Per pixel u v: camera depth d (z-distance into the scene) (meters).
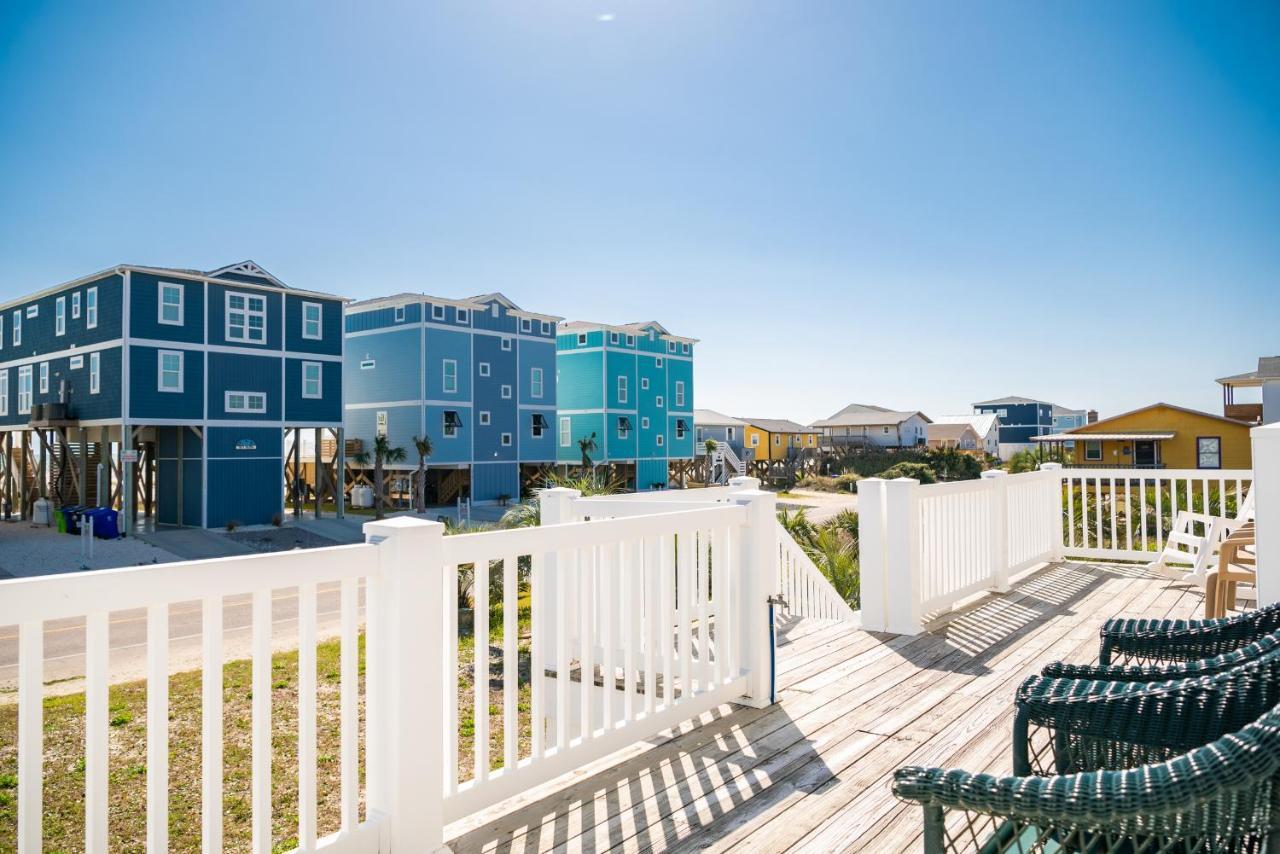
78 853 3.50
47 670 7.85
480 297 31.11
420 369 28.77
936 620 5.39
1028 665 4.29
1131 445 33.19
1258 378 29.56
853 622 5.35
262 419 22.97
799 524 11.19
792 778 2.80
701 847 2.30
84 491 22.66
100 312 21.48
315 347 24.30
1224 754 1.04
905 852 2.26
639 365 38.16
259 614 1.86
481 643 2.42
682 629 3.29
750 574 3.63
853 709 3.57
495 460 31.25
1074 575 7.04
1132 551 7.50
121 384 20.44
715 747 3.10
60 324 23.25
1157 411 32.75
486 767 2.44
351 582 2.07
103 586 1.59
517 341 32.31
